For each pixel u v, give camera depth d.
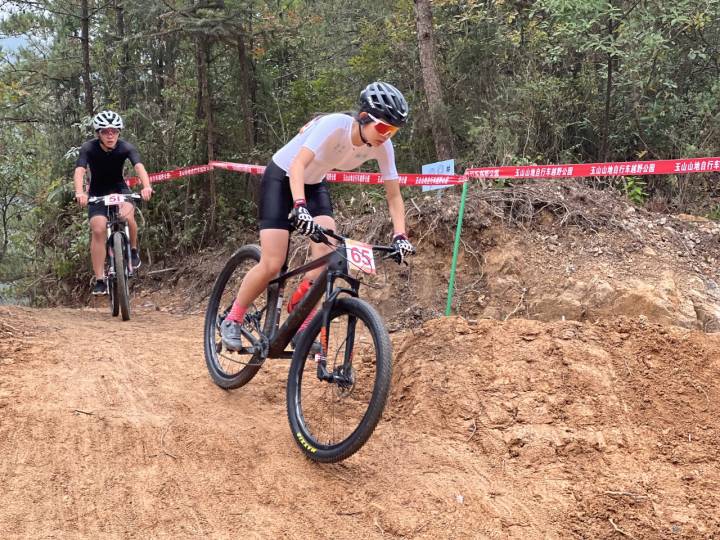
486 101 9.24
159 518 3.10
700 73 9.47
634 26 8.30
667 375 4.34
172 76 11.59
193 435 3.74
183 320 6.89
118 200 6.49
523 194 6.42
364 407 4.21
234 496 3.28
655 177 8.27
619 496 3.41
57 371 4.58
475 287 5.92
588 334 4.62
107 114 6.40
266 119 10.41
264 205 3.89
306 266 3.80
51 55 14.85
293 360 3.73
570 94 9.21
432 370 4.36
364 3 14.03
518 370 4.32
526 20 10.19
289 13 10.48
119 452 3.56
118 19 12.67
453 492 3.37
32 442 3.60
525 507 3.31
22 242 14.38
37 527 2.97
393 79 10.67
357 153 3.63
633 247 5.95
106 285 6.80
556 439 3.83
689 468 3.71
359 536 3.05
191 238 9.52
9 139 15.32
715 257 5.95
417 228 6.35
